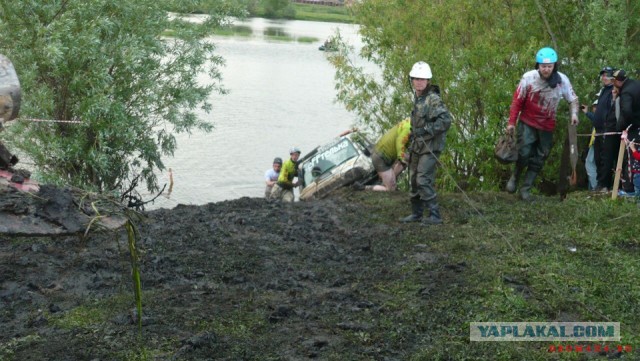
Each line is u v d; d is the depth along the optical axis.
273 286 7.54
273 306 6.93
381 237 9.44
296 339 6.25
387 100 18.14
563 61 14.47
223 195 25.47
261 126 37.97
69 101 16.75
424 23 16.92
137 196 19.20
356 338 6.29
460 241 9.10
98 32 16.27
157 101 17.88
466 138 15.36
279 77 55.72
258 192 26.12
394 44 17.92
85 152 16.88
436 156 10.05
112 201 4.77
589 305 7.04
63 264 7.98
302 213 10.83
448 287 7.50
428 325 6.59
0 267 7.82
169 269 7.96
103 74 16.00
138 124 17.34
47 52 15.23
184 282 7.65
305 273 7.91
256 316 6.71
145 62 17.42
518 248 8.80
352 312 6.86
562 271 7.96
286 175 16.45
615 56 13.15
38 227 4.18
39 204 4.30
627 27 13.30
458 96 15.38
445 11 16.73
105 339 6.17
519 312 6.89
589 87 13.79
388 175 12.88
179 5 18.75
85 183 16.89
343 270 8.12
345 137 15.23
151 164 18.56
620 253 8.70
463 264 8.19
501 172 15.27
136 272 5.11
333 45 18.59
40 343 6.11
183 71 18.53
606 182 11.93
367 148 15.49
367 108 18.25
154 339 6.17
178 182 26.72
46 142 16.20
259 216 10.49
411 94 17.61
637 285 7.58
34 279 7.55
